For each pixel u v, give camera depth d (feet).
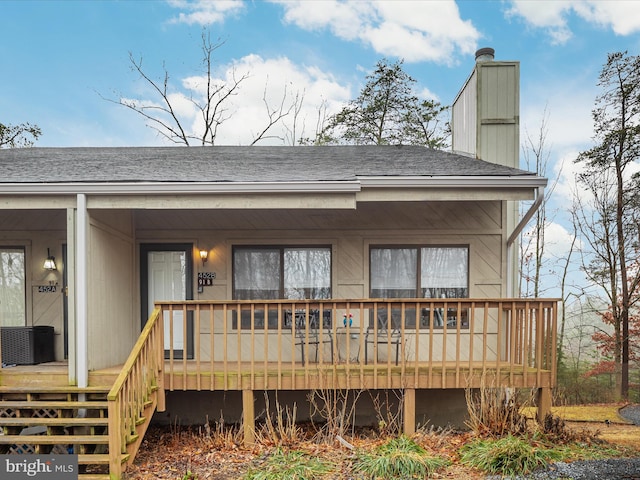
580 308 41.88
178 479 14.62
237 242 23.50
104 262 19.74
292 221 23.52
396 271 23.40
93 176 19.42
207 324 23.39
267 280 23.53
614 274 39.52
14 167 22.27
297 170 21.70
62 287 23.26
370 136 61.82
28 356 21.21
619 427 22.54
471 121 27.32
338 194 18.83
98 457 14.89
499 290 23.08
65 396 17.63
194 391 22.00
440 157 26.00
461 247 23.39
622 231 38.75
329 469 14.89
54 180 18.17
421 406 21.72
